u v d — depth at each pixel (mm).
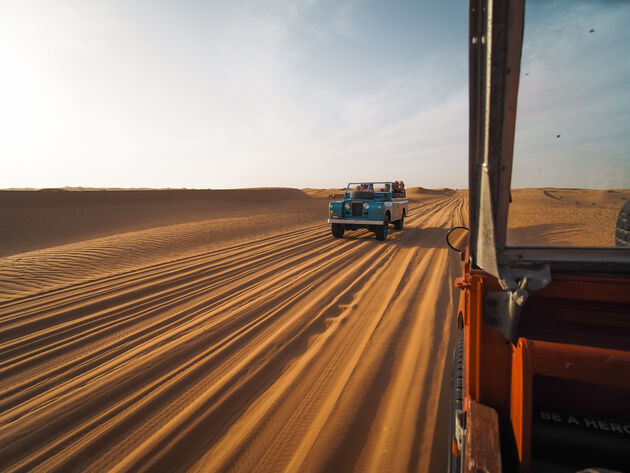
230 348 3668
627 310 1259
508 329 1271
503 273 1292
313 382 2988
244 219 17422
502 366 1362
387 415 2531
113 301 5316
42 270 7242
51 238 12148
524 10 973
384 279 6234
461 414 1612
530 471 1142
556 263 1274
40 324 4480
